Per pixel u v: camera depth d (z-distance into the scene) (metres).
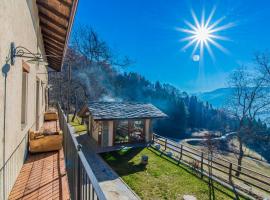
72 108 30.66
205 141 23.16
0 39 2.66
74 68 29.92
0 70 2.70
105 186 9.67
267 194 10.21
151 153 15.24
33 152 5.56
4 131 2.94
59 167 4.68
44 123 10.82
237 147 28.56
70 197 3.39
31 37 5.48
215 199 8.92
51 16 6.18
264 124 21.14
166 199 8.70
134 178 10.70
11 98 3.34
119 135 18.55
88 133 19.73
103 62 33.91
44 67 12.17
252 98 21.38
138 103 20.12
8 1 3.02
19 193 3.46
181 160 13.78
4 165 2.98
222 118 30.56
